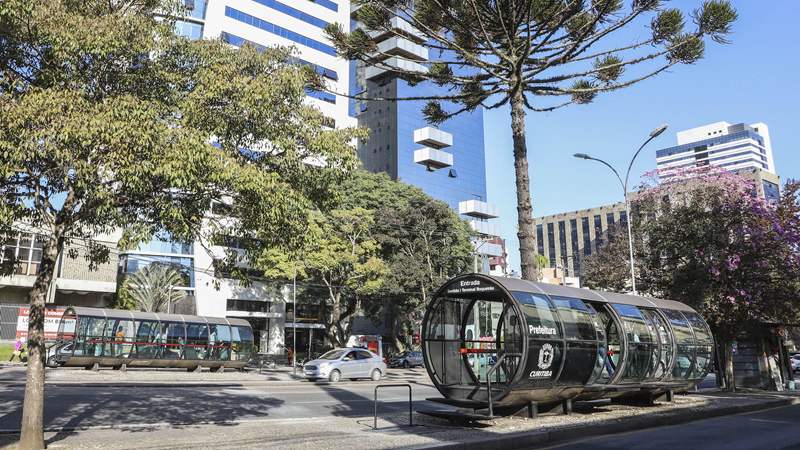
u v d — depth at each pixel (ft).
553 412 42.96
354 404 55.93
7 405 44.88
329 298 148.66
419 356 144.66
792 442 33.01
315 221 124.57
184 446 28.91
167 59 34.60
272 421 40.81
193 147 29.14
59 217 31.32
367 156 290.35
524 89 54.39
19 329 110.22
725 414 48.73
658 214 75.10
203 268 150.30
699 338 54.95
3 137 26.21
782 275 66.69
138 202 32.60
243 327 106.22
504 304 40.73
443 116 61.31
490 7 48.75
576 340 40.52
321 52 179.32
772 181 250.57
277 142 33.60
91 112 28.73
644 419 40.42
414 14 52.85
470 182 305.94
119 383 70.18
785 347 78.79
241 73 33.86
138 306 142.61
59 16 29.86
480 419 36.09
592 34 51.26
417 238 141.08
